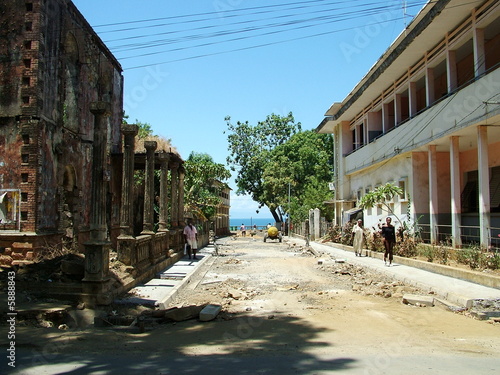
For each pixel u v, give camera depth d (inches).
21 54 554.6
